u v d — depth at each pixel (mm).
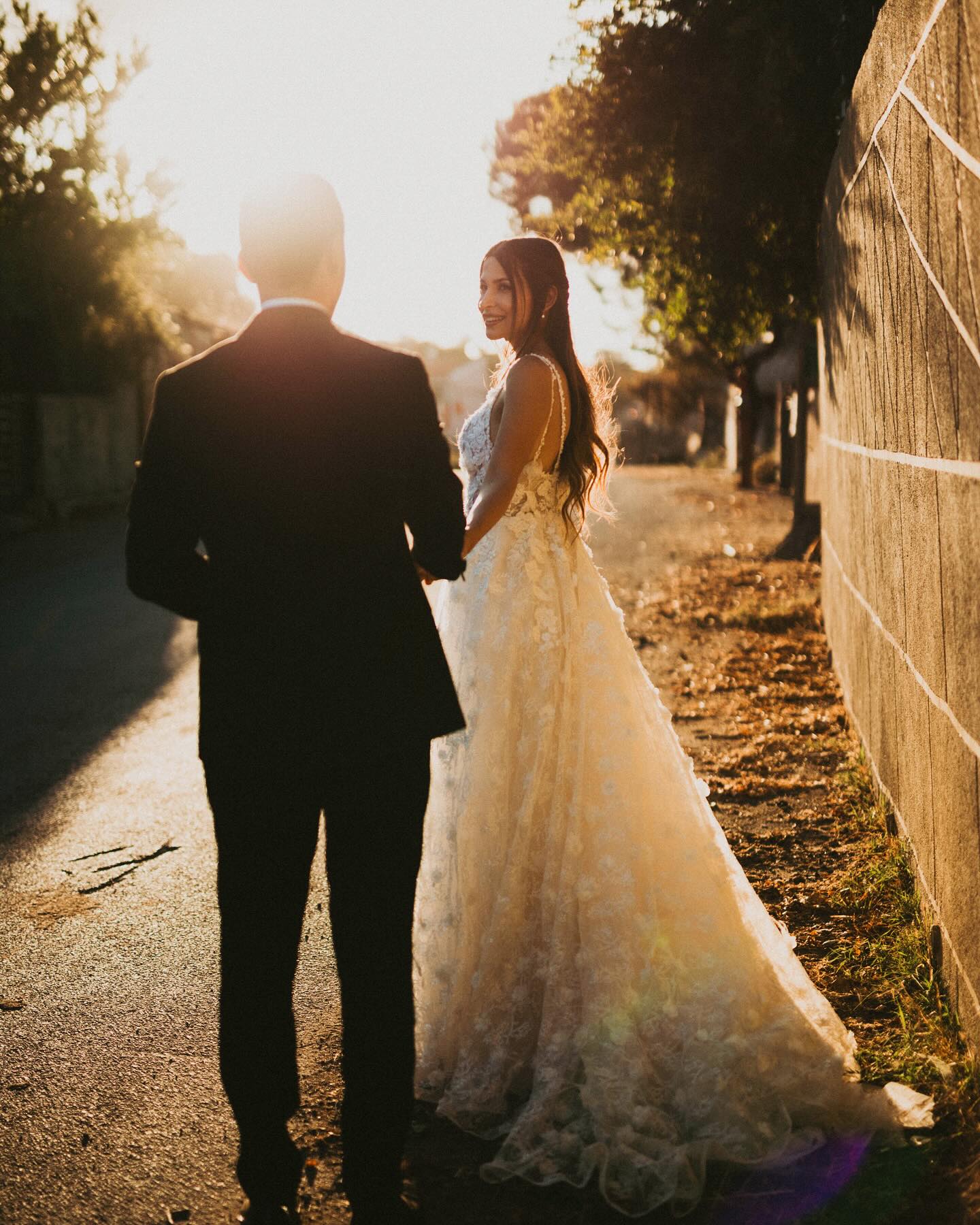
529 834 3014
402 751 2402
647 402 54312
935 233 3211
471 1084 2924
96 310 22312
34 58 20000
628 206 10172
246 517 2320
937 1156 2646
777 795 5398
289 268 2377
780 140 8500
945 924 3355
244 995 2439
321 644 2340
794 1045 2891
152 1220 2602
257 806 2377
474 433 3244
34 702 7930
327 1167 2746
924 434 3598
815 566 13555
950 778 3279
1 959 4047
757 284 9844
